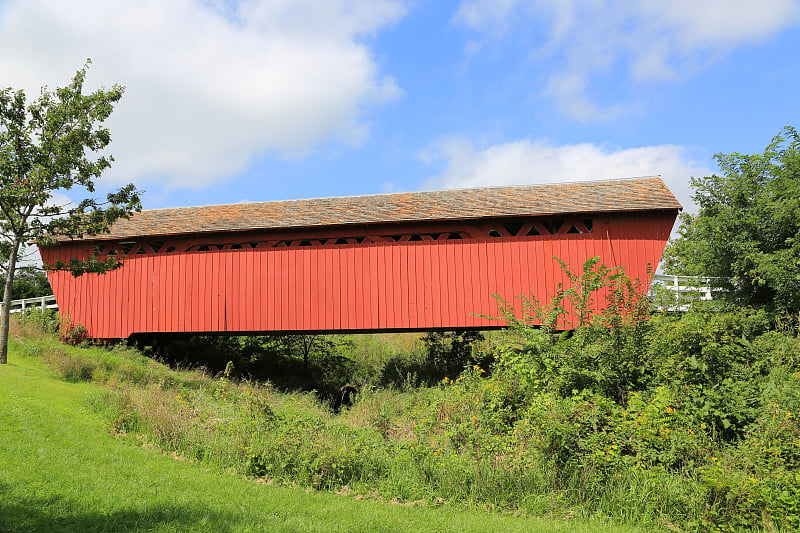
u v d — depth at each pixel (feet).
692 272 52.95
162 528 17.81
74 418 31.71
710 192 52.60
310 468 25.46
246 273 58.18
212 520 18.90
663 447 24.21
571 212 50.65
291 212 60.39
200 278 59.16
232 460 27.17
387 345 79.41
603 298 49.90
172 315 59.31
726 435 26.40
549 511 22.38
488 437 28.68
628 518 21.54
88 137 45.70
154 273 60.49
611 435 24.86
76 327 60.70
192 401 35.37
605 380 29.63
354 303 55.52
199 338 75.10
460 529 19.89
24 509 18.30
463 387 37.76
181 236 60.03
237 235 58.90
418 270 54.70
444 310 53.67
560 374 30.83
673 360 28.94
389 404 46.06
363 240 56.85
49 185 44.39
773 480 20.77
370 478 25.73
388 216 54.95
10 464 22.72
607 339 31.09
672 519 21.17
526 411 28.91
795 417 24.09
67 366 46.14
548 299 51.44
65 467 23.41
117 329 60.70
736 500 20.49
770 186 47.85
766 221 47.57
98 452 26.30
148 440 29.89
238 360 70.95
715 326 29.48
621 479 23.18
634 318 31.89
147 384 45.93
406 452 26.99
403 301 54.54
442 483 24.48
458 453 28.27
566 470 24.27
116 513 18.90
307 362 73.00
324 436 28.91
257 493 22.91
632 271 50.37
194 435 29.55
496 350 37.96
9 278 44.32
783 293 44.09
